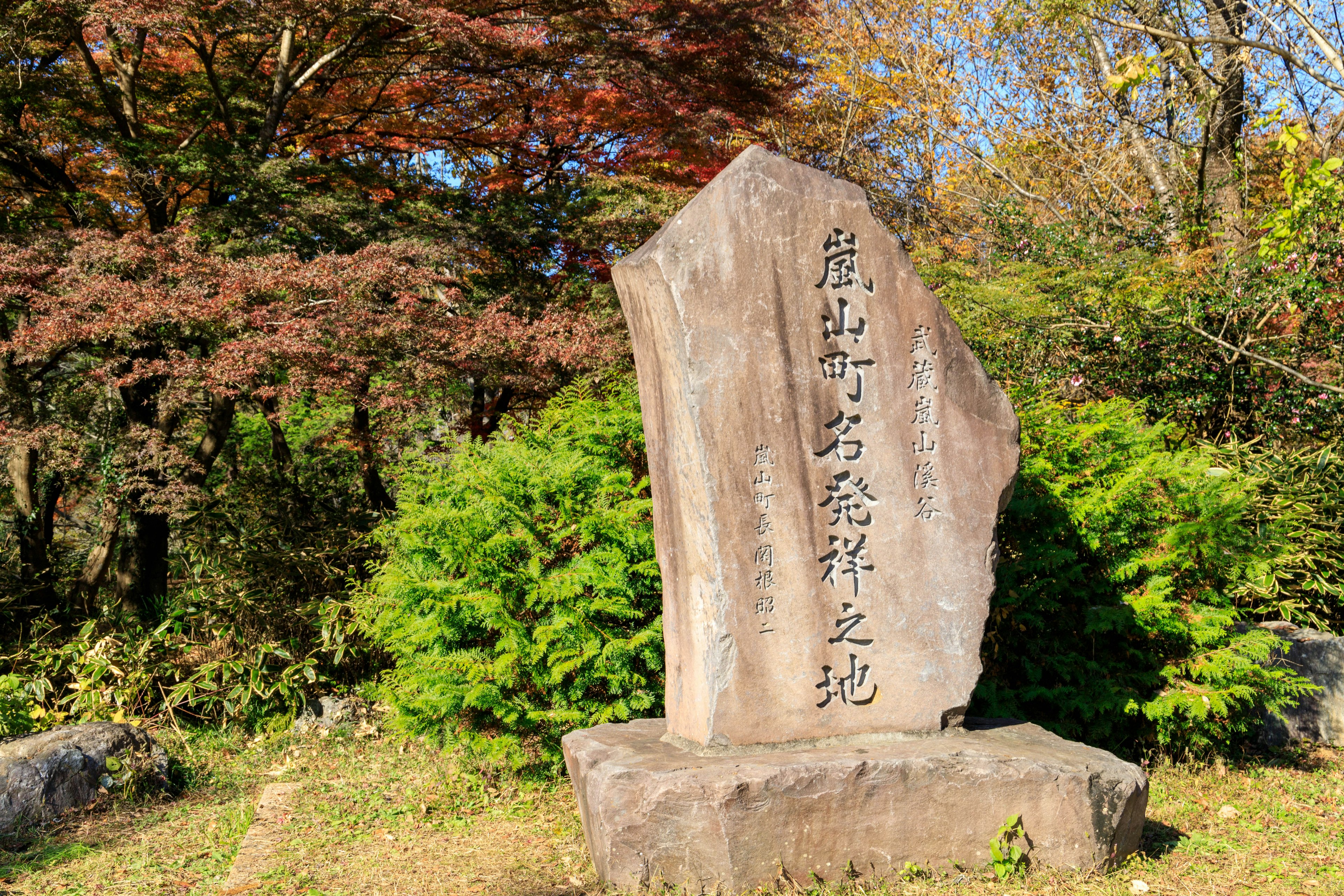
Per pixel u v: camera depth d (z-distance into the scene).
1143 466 6.11
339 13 9.23
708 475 4.45
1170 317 10.19
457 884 4.39
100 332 6.99
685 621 4.69
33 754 5.52
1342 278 9.73
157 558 9.77
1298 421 9.85
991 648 6.24
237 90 10.53
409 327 8.00
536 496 6.09
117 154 9.23
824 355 4.62
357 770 6.32
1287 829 4.94
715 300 4.50
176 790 5.95
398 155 13.46
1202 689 5.74
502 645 5.57
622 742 4.71
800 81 14.66
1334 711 6.51
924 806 4.23
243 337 7.45
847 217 4.66
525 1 10.67
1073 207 15.82
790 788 4.10
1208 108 11.86
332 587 8.18
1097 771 4.36
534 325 9.08
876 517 4.66
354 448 10.34
